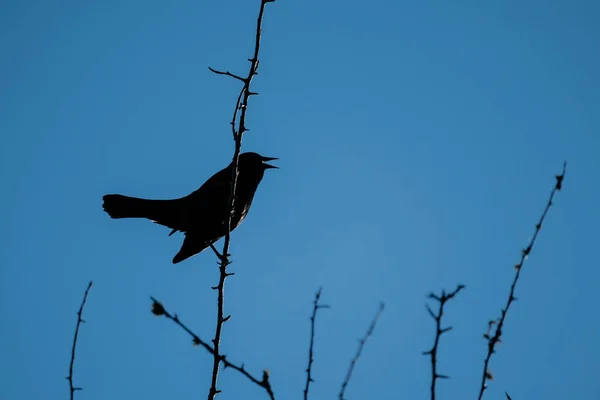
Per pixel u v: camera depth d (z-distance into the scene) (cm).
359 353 638
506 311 604
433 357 541
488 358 584
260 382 548
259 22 793
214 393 657
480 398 567
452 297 555
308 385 621
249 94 808
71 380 675
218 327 774
